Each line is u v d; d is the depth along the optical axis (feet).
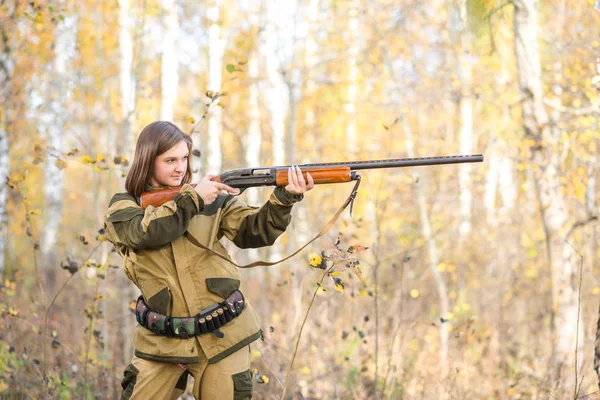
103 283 27.14
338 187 44.29
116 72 46.96
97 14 43.19
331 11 50.55
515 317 28.68
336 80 50.31
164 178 10.82
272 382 17.76
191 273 10.45
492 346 24.29
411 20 47.21
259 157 50.14
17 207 29.27
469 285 33.45
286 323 25.45
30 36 31.48
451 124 46.44
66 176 67.62
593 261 29.50
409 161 10.73
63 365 18.88
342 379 20.03
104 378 17.69
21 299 26.09
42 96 40.09
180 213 10.15
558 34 32.24
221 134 49.93
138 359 10.79
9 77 26.94
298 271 24.85
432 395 18.84
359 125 49.01
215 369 10.50
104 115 50.42
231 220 10.88
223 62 48.96
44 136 40.65
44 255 42.65
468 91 33.09
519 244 35.27
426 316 27.73
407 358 22.07
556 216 21.40
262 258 44.32
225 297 10.57
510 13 22.11
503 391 19.72
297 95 50.75
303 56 49.93
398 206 40.19
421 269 32.60
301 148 48.19
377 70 46.65
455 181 41.06
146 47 46.37
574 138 23.50
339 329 23.07
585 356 20.40
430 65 48.14
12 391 16.05
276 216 10.62
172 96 35.27
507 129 29.25
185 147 10.89
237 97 52.49
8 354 17.70
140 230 10.11
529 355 23.59
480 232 38.09
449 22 43.45
